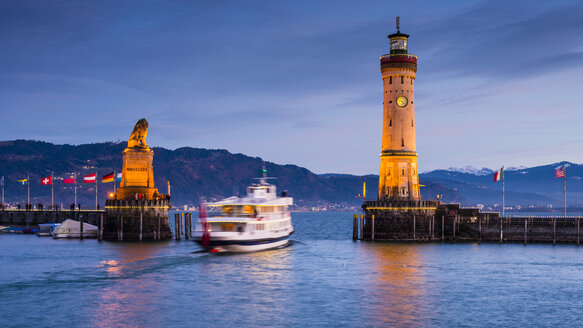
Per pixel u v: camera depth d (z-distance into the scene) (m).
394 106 146.12
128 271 99.25
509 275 97.75
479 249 128.25
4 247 133.38
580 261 111.50
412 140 146.75
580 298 82.25
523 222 138.25
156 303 78.56
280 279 94.12
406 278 95.31
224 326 69.00
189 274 97.19
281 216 132.88
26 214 174.75
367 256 118.38
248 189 124.75
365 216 146.62
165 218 148.00
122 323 69.94
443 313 74.56
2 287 86.81
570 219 135.88
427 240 142.12
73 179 180.50
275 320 71.25
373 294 84.19
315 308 76.62
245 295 83.19
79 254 119.38
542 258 115.25
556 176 142.25
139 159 147.62
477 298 82.00
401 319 71.81
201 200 131.25
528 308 77.00
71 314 73.19
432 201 142.38
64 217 172.62
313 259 114.00
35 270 100.12
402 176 145.25
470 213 140.50
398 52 146.25
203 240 115.25
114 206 145.62
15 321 70.44
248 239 116.38
